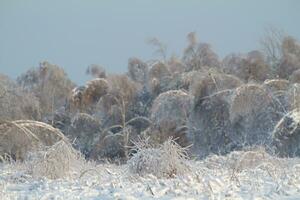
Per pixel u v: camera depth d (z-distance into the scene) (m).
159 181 45.94
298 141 112.88
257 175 51.81
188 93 140.75
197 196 38.94
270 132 118.38
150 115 151.62
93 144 152.62
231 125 129.38
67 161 57.06
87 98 169.25
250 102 122.38
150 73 171.75
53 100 174.12
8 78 132.75
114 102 163.00
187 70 174.62
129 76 187.88
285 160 74.69
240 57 162.62
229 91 133.62
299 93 115.81
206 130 134.38
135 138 147.62
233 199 37.16
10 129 91.88
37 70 177.75
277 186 42.16
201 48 174.25
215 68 149.75
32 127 97.69
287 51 159.62
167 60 180.50
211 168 66.56
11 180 53.12
